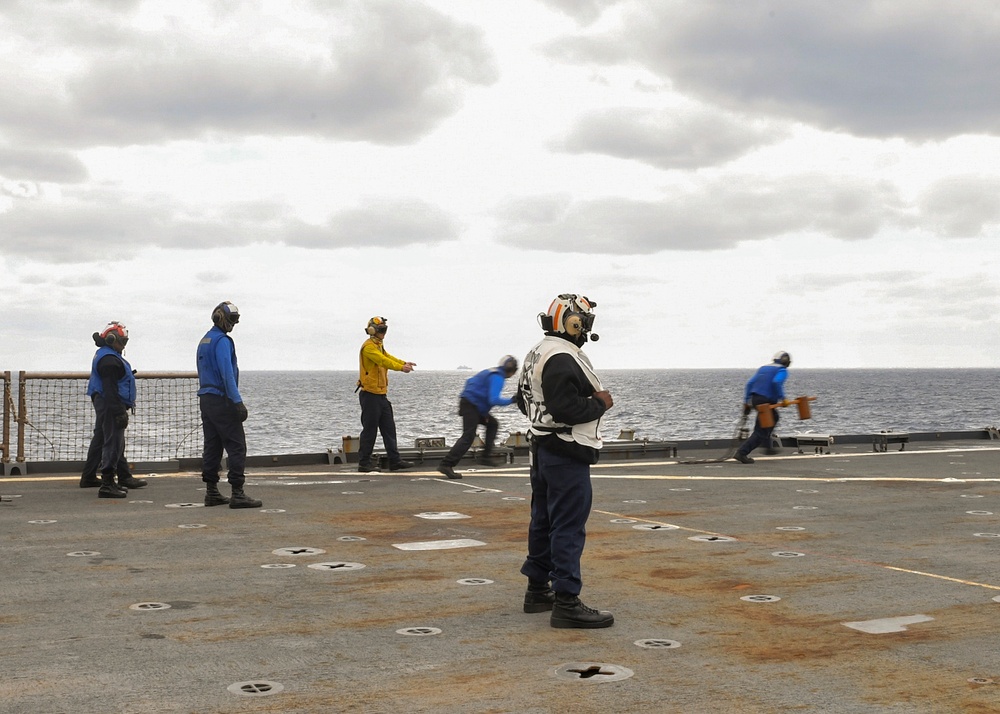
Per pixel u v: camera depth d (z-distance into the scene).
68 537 7.35
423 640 4.55
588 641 4.56
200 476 12.02
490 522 8.27
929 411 90.50
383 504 9.40
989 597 5.52
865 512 9.02
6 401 12.07
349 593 5.54
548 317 5.06
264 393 161.00
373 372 12.68
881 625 4.89
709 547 7.12
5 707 3.54
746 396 14.28
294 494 10.20
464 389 12.12
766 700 3.71
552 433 4.88
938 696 3.77
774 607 5.27
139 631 4.65
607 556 6.77
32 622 4.80
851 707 3.63
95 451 10.45
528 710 3.58
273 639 4.54
